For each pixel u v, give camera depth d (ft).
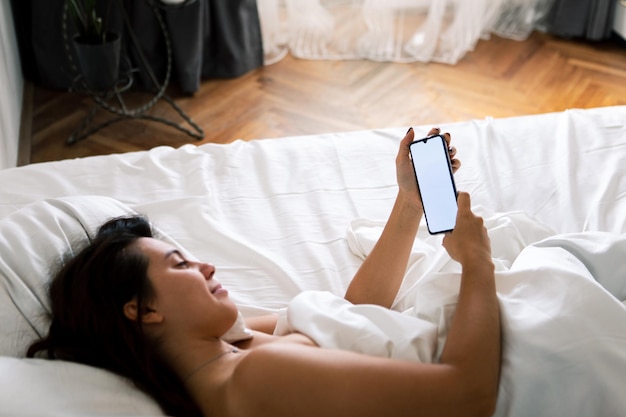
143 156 5.61
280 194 5.23
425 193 3.81
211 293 3.48
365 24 11.17
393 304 4.09
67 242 3.98
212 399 3.26
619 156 5.29
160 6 8.69
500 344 3.35
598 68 10.39
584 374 3.23
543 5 11.31
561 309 3.35
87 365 3.33
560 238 3.95
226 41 10.00
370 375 3.03
